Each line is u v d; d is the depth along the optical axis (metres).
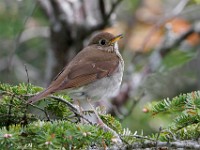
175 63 15.05
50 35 14.64
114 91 10.57
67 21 14.31
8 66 13.98
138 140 7.71
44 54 16.62
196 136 7.88
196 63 15.47
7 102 8.55
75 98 9.89
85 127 7.17
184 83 15.30
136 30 16.77
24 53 16.58
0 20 14.76
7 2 14.95
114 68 10.45
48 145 6.82
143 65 16.39
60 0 14.41
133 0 17.17
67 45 14.52
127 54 16.44
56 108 8.88
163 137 7.85
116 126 8.64
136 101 12.45
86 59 10.32
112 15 14.38
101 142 7.17
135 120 13.76
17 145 6.98
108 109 13.31
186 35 15.50
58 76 9.84
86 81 9.84
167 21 16.17
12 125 7.54
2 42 15.93
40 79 15.82
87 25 14.16
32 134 7.11
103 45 11.03
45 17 16.17
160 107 8.61
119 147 7.37
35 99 8.20
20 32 13.53
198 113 7.89
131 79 14.63
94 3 14.35
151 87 15.02
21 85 8.88
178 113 8.75
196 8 15.70
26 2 14.66
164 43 15.38
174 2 17.75
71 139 7.01
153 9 17.25
